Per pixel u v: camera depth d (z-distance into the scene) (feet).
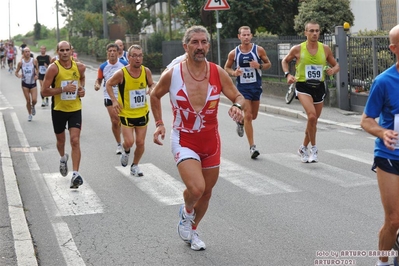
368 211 28.84
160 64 132.57
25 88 64.18
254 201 31.24
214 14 97.91
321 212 28.94
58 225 28.14
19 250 24.12
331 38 64.03
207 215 29.04
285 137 50.26
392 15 82.79
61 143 35.78
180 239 25.70
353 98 61.82
